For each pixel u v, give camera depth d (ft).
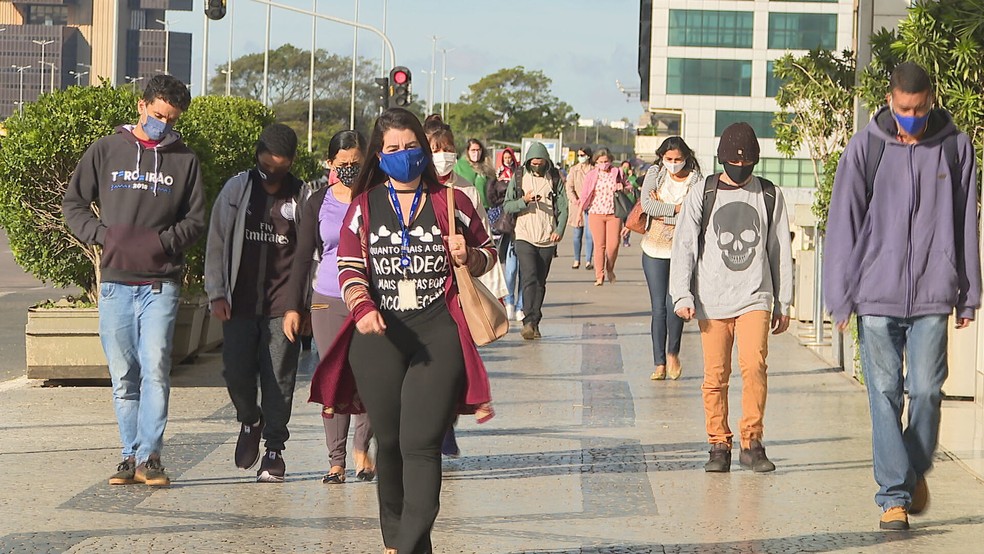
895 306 29.73
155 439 34.73
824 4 401.70
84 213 34.88
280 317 35.47
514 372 57.36
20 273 115.14
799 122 81.05
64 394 50.11
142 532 29.91
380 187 25.43
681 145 54.08
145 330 34.68
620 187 101.60
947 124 29.96
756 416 37.14
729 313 36.76
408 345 24.95
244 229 35.45
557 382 54.54
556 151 324.39
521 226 68.95
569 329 74.49
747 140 36.73
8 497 33.24
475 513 32.07
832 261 30.14
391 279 25.02
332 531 30.19
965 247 29.84
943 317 29.84
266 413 35.70
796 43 401.70
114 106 51.72
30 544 28.68
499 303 25.22
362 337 25.09
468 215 25.52
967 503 32.94
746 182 37.14
